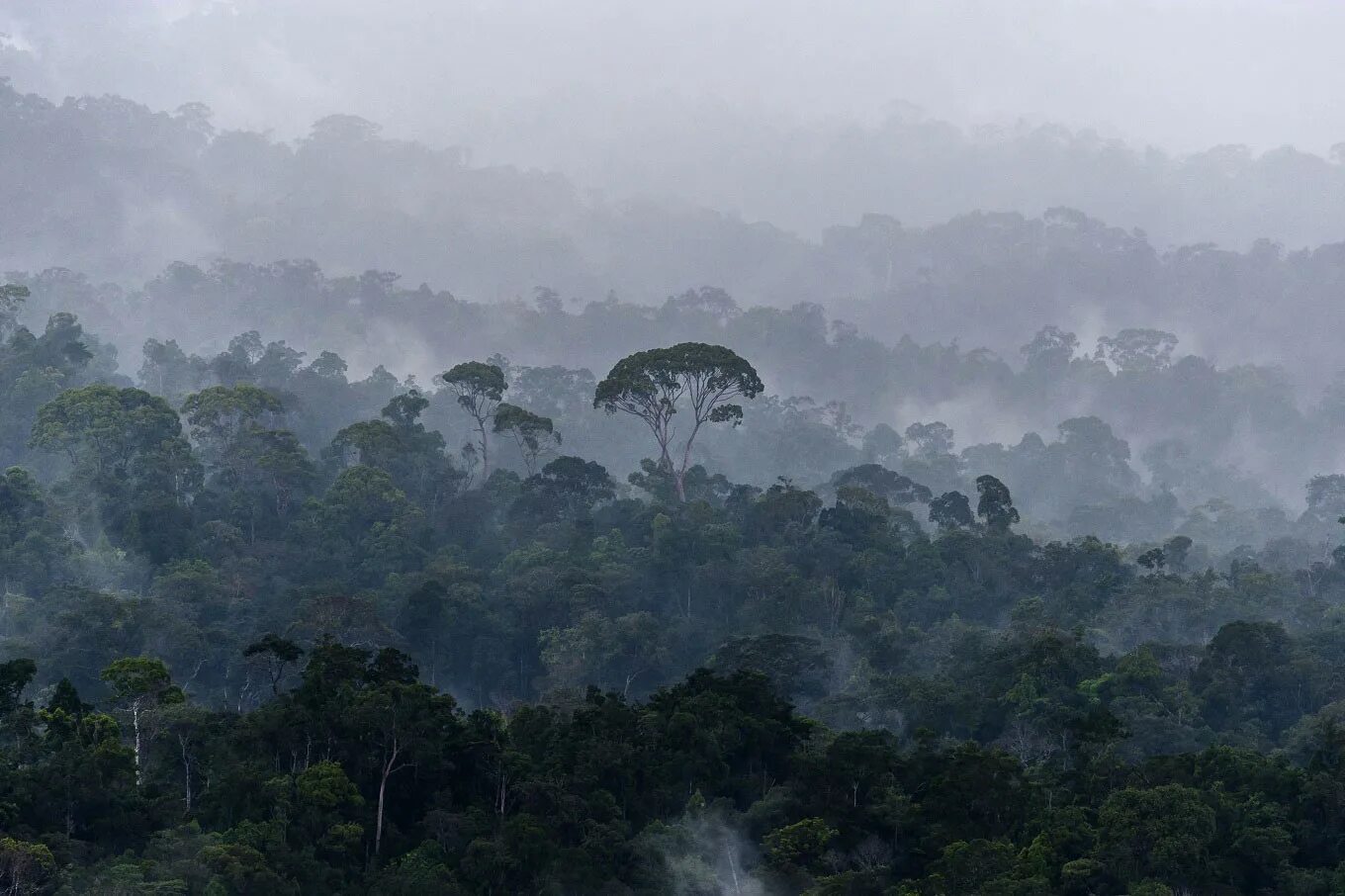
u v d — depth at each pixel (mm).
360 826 173625
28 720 181500
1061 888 168250
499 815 182625
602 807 182875
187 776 182500
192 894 155125
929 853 177375
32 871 153625
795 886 173250
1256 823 175875
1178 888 166625
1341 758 187125
